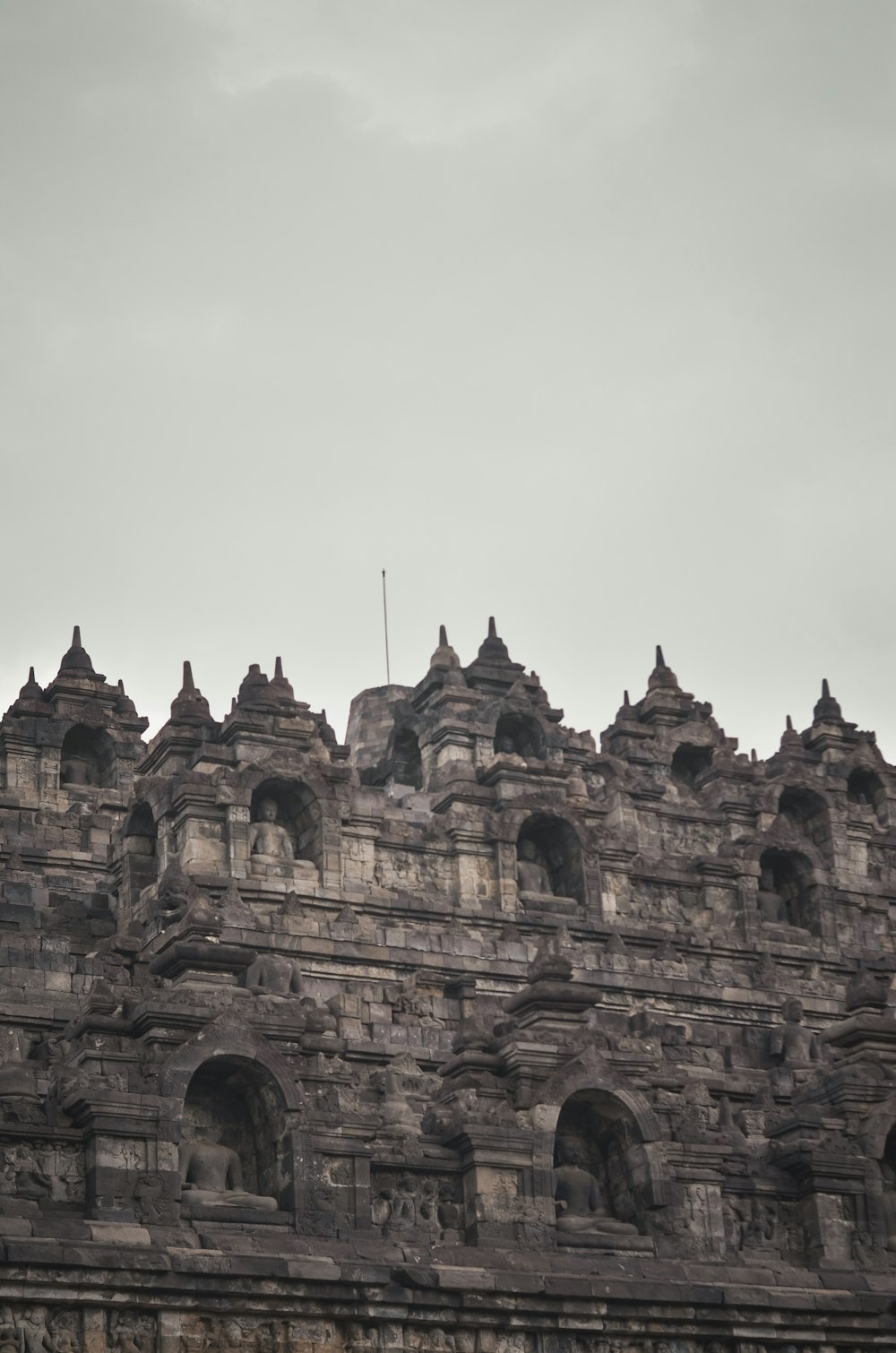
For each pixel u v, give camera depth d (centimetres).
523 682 11181
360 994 9394
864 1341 7969
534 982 8375
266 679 10294
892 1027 8806
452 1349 7406
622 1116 8162
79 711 10812
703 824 10956
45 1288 6894
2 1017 8419
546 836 10350
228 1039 7625
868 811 11338
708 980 10050
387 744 11288
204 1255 7119
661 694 11569
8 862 9919
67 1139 7356
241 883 9519
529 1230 7825
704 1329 7762
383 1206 7744
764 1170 8394
